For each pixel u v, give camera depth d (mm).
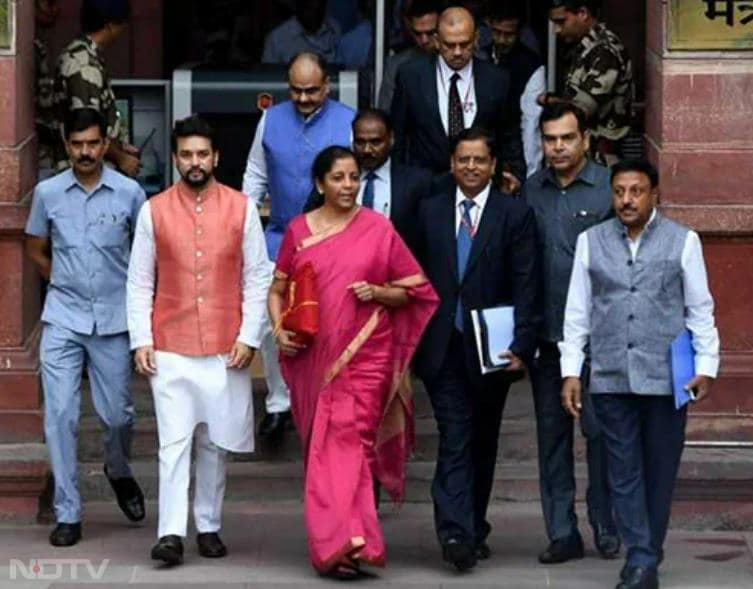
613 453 13305
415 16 16484
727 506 15148
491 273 13844
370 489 13734
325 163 13711
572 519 14250
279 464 15805
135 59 19094
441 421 13906
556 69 18500
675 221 14977
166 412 13984
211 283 13977
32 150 15953
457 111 15305
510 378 13906
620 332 13172
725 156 15305
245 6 19219
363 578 13859
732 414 15375
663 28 15297
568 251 14031
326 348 13672
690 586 13766
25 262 15461
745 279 15352
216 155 14516
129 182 14516
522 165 15609
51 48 18766
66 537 14570
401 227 14516
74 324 14438
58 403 14422
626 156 17531
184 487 14055
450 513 13836
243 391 14125
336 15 18828
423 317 13789
